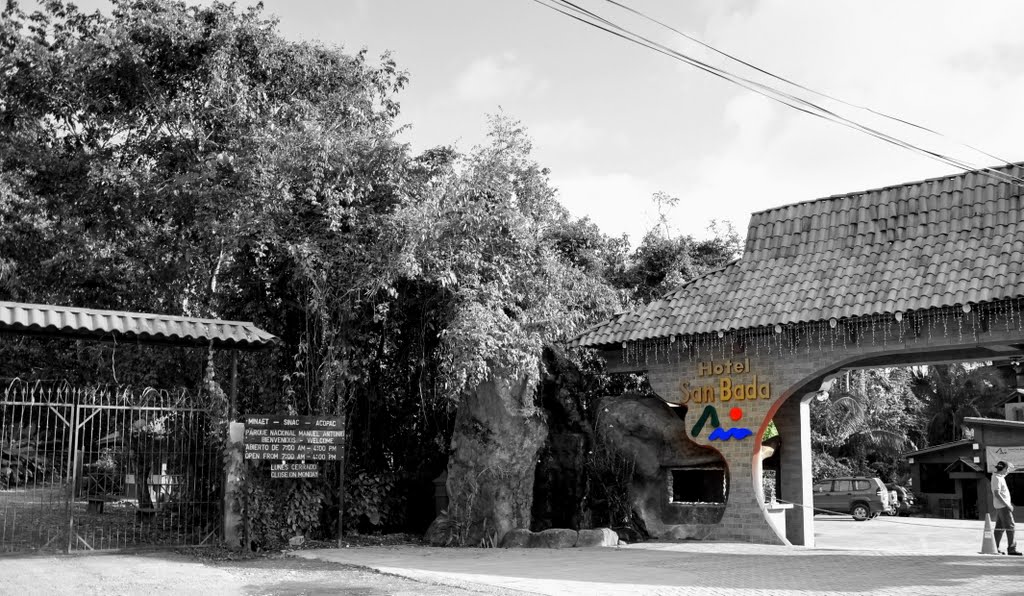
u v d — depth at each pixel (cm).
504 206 1817
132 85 2123
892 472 4331
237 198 1773
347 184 1722
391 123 2361
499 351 1662
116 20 2153
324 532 1709
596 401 2002
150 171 2150
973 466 3409
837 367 1705
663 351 1845
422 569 1284
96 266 2123
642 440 1836
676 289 1864
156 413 1700
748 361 1731
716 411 1758
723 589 1085
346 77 2284
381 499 1808
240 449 1491
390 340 1845
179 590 1081
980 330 1479
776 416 1894
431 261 1683
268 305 1767
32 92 2136
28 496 2128
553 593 1061
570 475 1856
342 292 1694
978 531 2586
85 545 1397
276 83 2212
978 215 1583
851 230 1719
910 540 2266
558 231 2372
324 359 1689
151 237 2150
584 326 2092
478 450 1691
